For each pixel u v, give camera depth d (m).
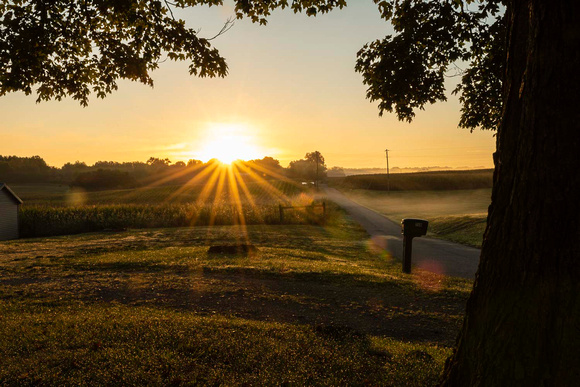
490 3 7.36
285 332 6.13
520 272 2.76
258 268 12.19
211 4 7.56
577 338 2.47
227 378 4.34
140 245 19.83
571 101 2.54
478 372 2.91
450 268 15.48
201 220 34.06
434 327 7.55
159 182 147.62
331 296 9.50
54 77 7.97
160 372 4.45
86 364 4.62
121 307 8.06
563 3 2.56
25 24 6.95
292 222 34.72
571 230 2.53
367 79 8.65
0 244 21.23
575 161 2.53
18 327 6.12
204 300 8.88
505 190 2.96
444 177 92.88
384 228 32.75
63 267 12.75
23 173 164.12
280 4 7.47
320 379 4.39
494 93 8.52
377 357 5.21
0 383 4.11
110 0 6.89
